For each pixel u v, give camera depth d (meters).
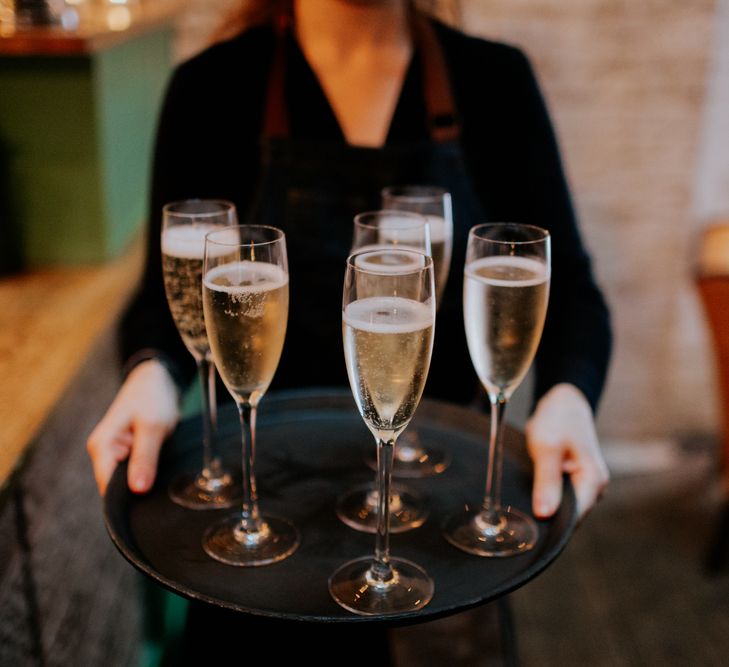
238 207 1.58
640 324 3.04
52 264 2.00
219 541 0.94
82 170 1.93
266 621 0.79
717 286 2.34
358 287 0.81
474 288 0.94
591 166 2.86
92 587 1.61
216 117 1.52
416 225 1.08
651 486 3.09
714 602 2.50
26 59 1.83
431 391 1.50
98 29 1.92
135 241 2.21
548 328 1.41
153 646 2.06
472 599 0.82
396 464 1.12
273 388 1.54
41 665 1.33
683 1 2.67
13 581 1.22
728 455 2.50
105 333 1.71
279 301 0.90
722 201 2.93
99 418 1.68
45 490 1.37
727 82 2.80
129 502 1.02
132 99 2.22
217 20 2.68
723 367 2.41
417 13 1.54
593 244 2.95
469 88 1.52
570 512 0.98
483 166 1.55
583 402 1.20
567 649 2.30
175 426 1.18
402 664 1.56
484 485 1.08
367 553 0.93
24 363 1.48
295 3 1.50
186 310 1.05
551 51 2.71
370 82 1.51
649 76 2.75
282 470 1.11
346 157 1.44
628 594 2.53
